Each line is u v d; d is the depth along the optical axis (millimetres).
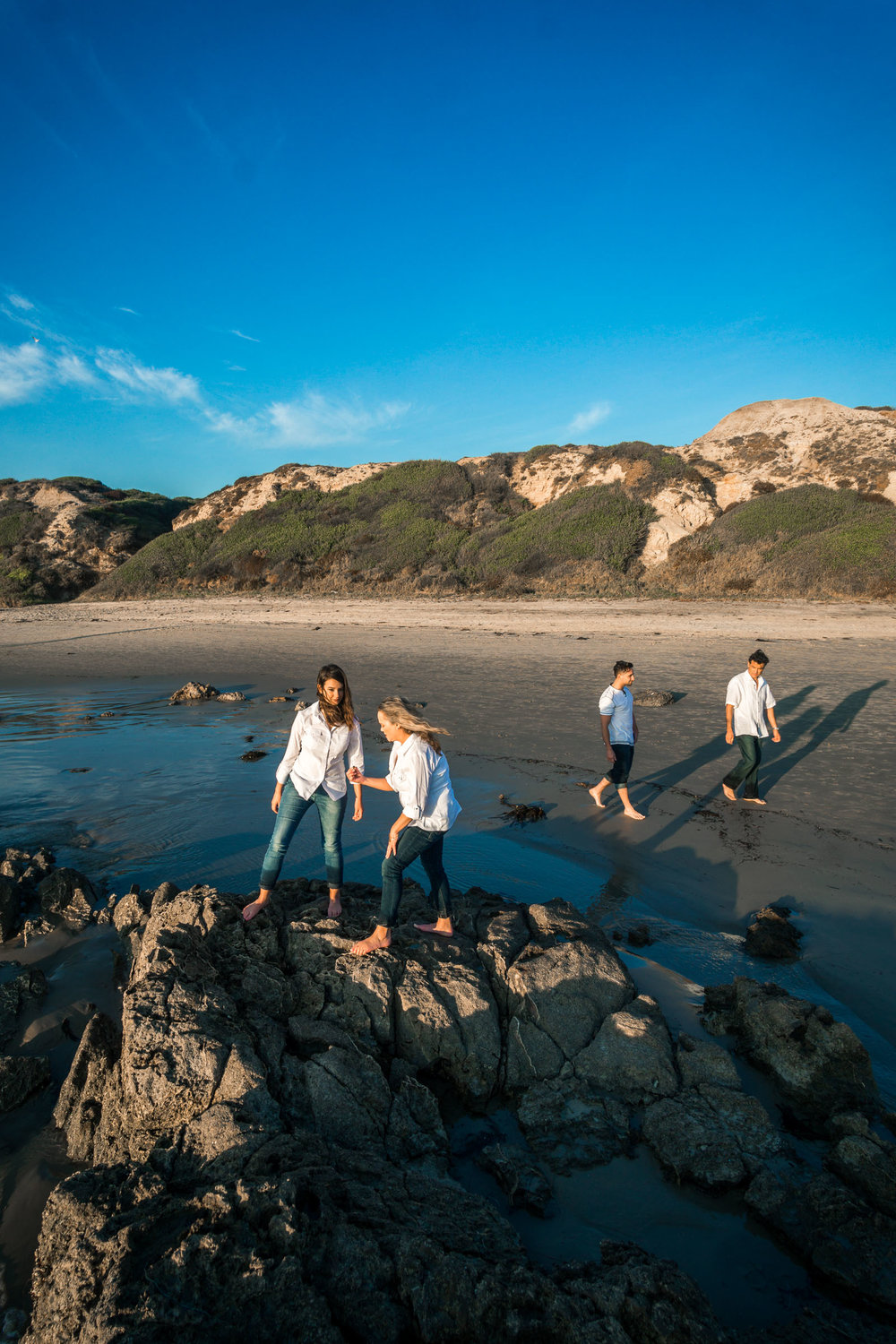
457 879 6492
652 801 8352
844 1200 2961
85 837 7625
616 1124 3639
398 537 39719
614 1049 3979
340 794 4809
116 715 13727
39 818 8227
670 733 11102
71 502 55000
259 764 10156
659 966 5066
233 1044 3547
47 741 11844
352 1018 4066
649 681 14602
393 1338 2361
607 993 4344
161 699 15266
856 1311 2613
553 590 30438
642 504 35312
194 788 9133
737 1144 3389
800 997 4648
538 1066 3994
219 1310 2324
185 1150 3043
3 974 5129
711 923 5684
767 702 8219
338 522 43938
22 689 16859
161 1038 3447
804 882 6262
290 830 4758
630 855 6945
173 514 59469
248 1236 2545
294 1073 3586
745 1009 4246
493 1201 3209
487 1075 3941
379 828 7680
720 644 18516
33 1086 3947
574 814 8031
